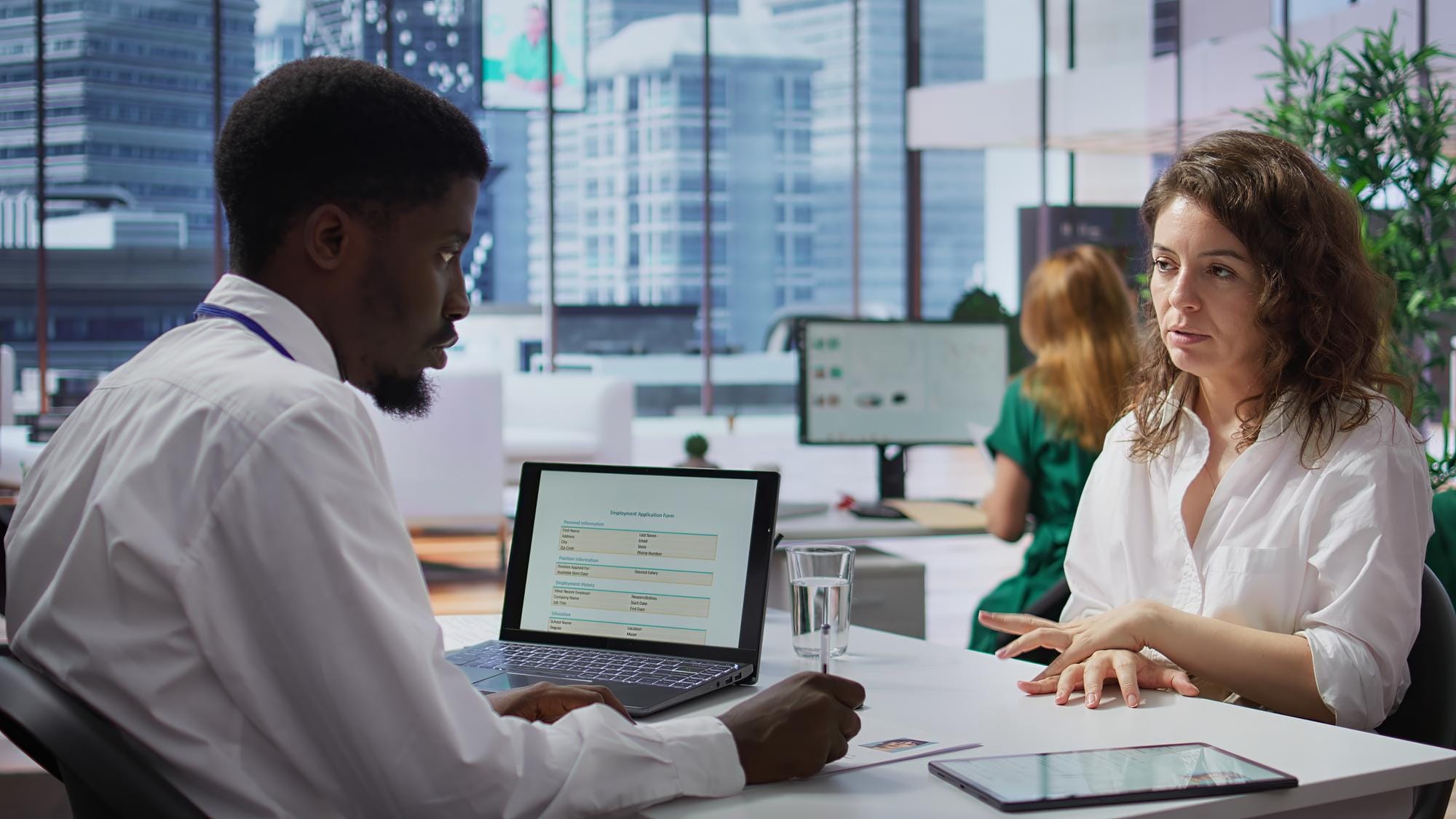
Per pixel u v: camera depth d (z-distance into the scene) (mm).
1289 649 1349
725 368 10875
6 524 1778
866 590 2877
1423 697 1402
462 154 1055
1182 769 989
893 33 10453
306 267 1022
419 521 4891
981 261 10359
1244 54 9000
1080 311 2633
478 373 4719
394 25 9289
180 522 901
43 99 8914
